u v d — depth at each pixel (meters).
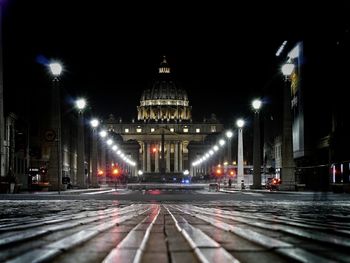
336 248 5.96
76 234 7.71
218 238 7.28
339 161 54.28
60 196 37.78
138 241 6.92
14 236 7.09
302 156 71.25
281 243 6.36
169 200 32.47
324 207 20.48
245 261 5.01
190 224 10.45
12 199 31.31
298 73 73.38
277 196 39.38
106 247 6.23
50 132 43.41
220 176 112.50
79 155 59.41
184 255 5.48
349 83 53.22
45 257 5.05
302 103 70.81
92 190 62.03
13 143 66.00
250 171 104.62
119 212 16.55
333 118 57.34
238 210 17.84
